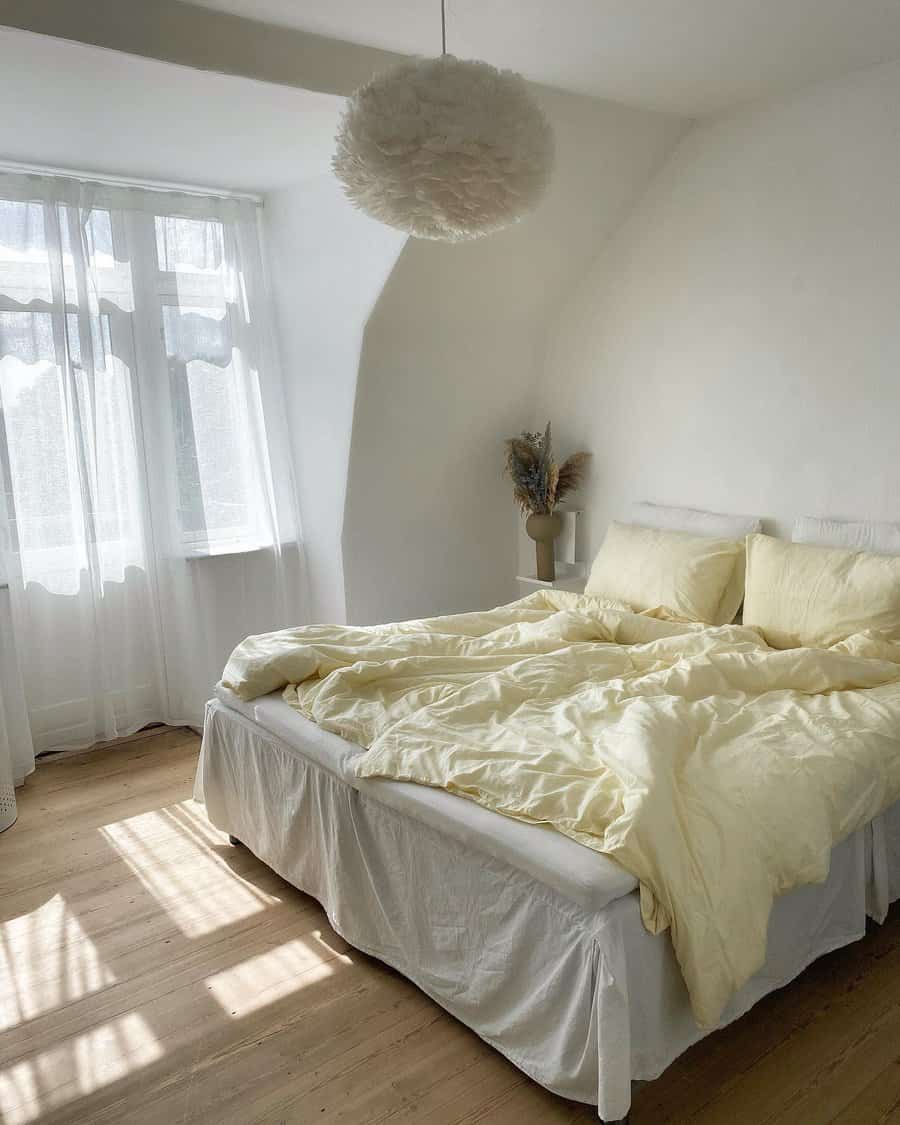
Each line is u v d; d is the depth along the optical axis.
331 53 2.76
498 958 1.98
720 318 3.68
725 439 3.73
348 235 3.71
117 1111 1.94
